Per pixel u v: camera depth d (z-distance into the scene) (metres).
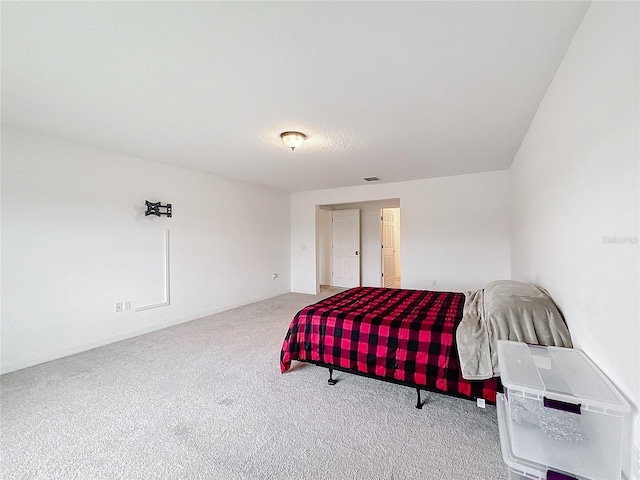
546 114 2.10
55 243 2.97
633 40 0.96
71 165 3.09
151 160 3.82
